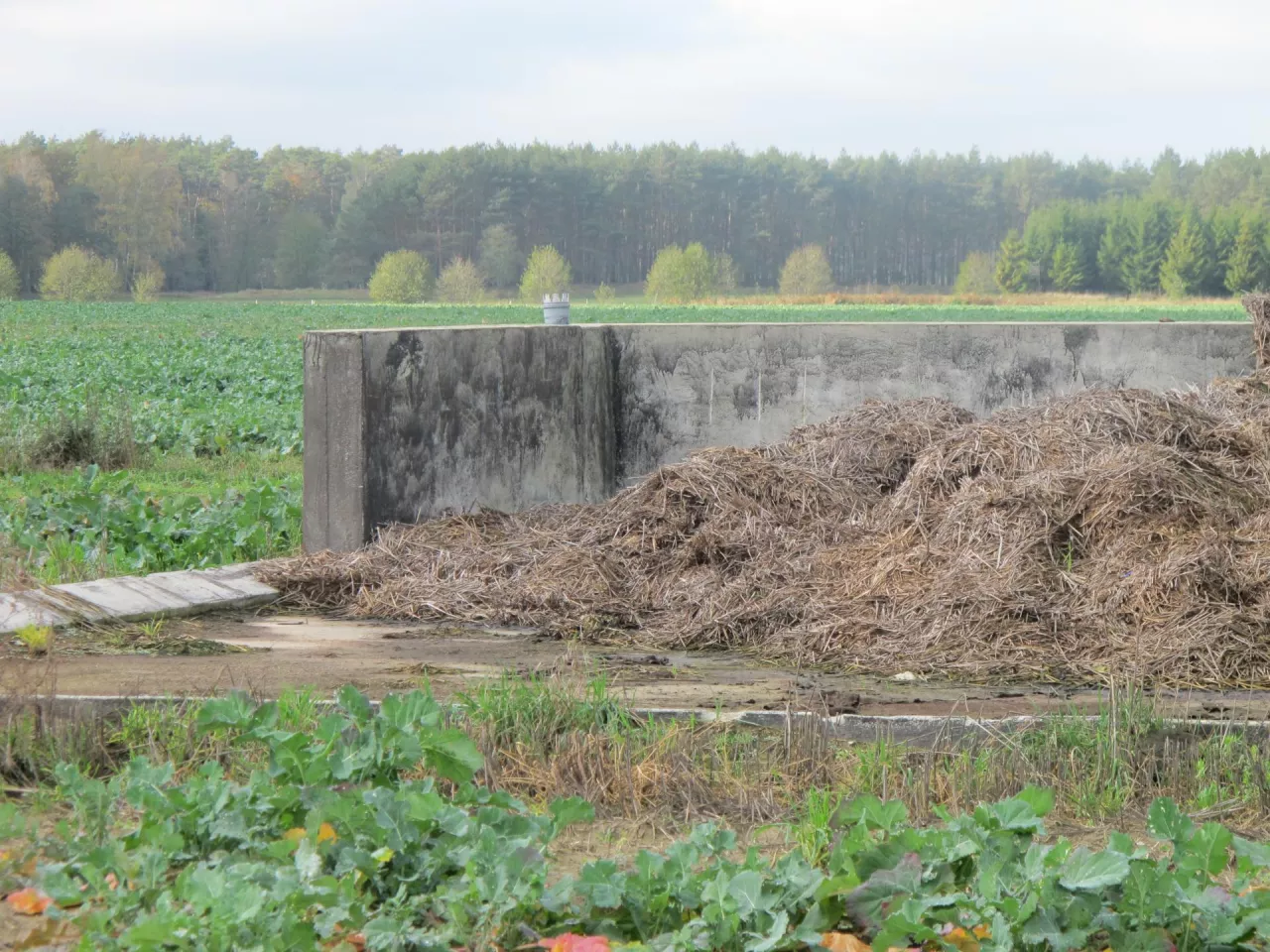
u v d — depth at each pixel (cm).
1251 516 713
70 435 1412
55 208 13338
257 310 7988
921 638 648
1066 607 652
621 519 819
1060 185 18025
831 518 807
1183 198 16038
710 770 479
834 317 7362
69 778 407
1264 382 915
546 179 15100
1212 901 329
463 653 656
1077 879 327
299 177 16100
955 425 918
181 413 1848
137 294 11469
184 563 862
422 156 15312
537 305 9738
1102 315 7744
